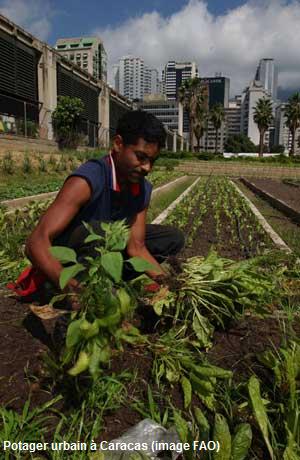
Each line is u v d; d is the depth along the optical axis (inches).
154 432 71.0
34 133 944.9
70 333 65.1
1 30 859.4
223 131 5251.0
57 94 1135.0
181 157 1897.1
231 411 77.5
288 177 1494.8
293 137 2623.0
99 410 79.2
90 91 1397.6
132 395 84.7
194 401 84.4
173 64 6373.0
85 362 66.6
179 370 88.6
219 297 107.0
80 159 864.3
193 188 715.4
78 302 72.6
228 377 84.2
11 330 111.8
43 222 87.3
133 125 88.4
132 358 96.2
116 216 102.7
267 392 85.4
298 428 68.2
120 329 69.8
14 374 90.0
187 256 225.1
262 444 72.6
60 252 65.2
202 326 99.5
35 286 106.2
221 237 289.7
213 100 7022.6
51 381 86.4
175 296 102.3
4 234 222.7
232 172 1562.5
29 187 510.3
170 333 101.0
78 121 1129.4
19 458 68.4
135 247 111.0
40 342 104.8
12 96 942.4
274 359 87.6
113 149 95.0
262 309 113.3
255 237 290.4
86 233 95.7
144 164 91.2
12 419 74.5
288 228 325.4
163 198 511.5
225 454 59.0
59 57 1124.5
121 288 70.4
